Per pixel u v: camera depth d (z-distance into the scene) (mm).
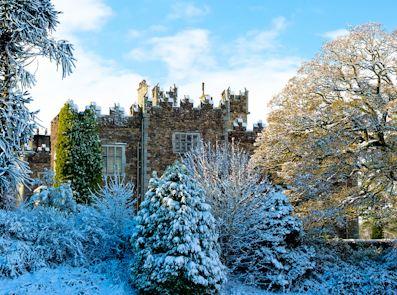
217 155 22266
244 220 19219
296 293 18781
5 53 19844
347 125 23344
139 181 32406
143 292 15961
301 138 24594
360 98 23656
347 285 19328
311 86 24547
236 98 36594
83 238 18203
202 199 17094
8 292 15219
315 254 20609
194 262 15797
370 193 22578
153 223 16484
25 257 16766
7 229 17156
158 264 15797
